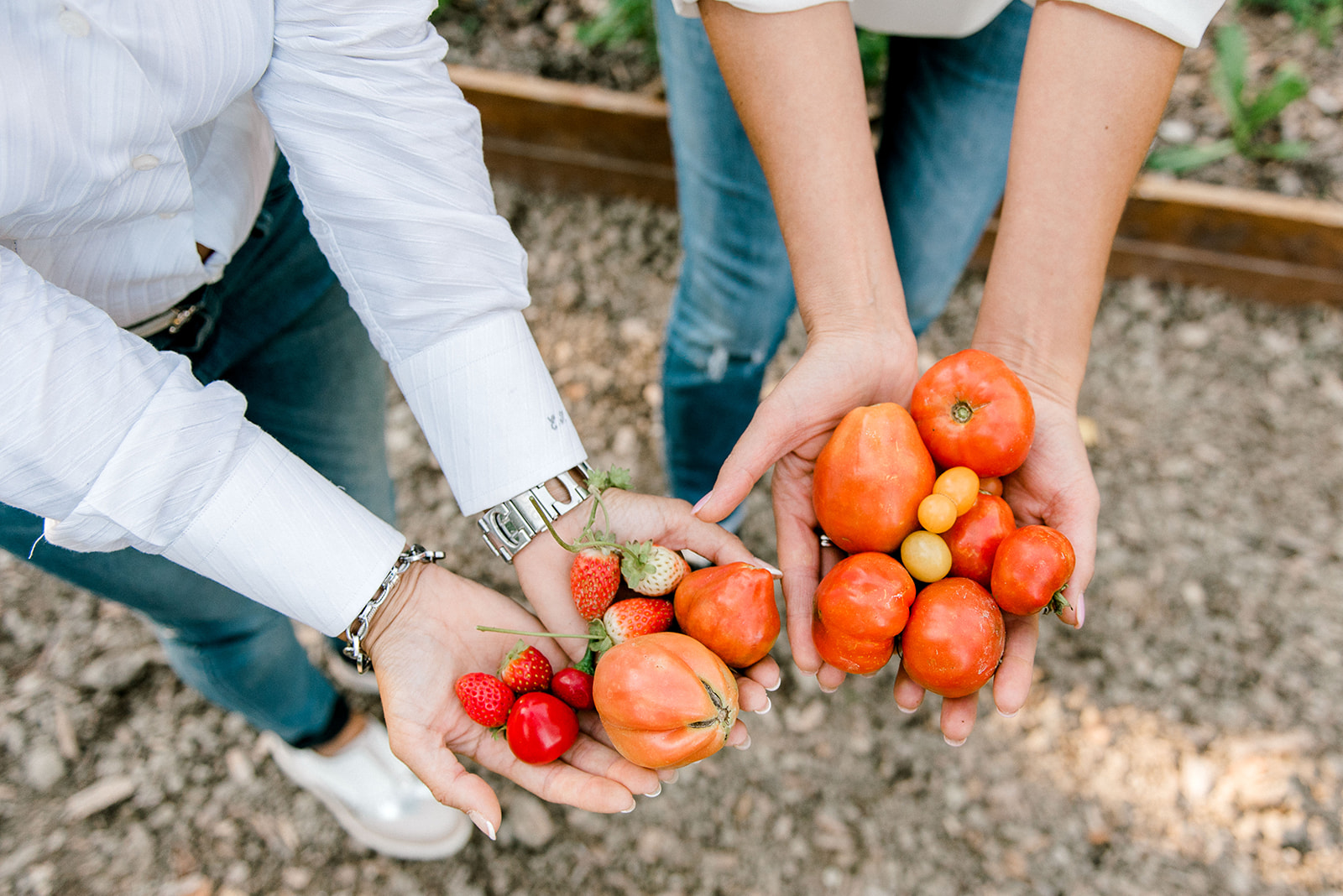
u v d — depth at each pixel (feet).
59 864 6.57
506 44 10.25
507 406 3.96
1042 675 7.27
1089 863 6.59
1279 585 7.70
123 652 7.36
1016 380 4.19
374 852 6.71
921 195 6.05
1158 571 7.77
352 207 3.52
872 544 4.24
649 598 4.29
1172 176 9.23
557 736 3.85
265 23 3.05
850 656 4.08
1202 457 8.40
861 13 5.08
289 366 4.96
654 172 9.82
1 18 2.49
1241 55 9.30
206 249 3.98
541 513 4.02
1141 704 7.14
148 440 3.02
